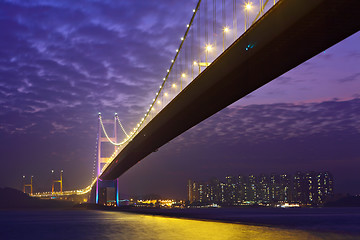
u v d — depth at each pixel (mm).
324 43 32094
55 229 60094
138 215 114438
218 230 53094
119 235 47062
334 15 27609
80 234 49875
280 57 35688
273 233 49406
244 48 38031
